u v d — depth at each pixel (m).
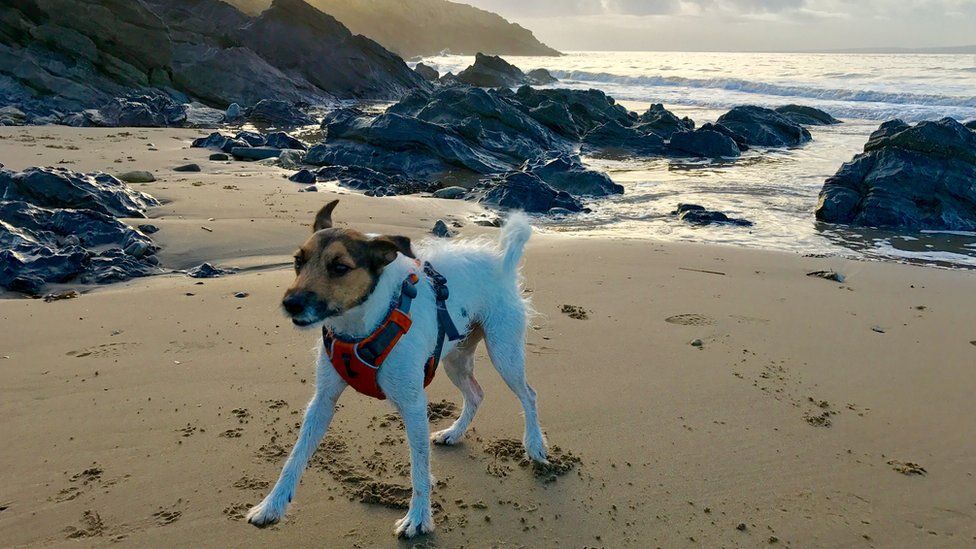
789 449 1.47
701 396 1.69
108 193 3.25
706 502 1.29
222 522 1.17
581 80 17.41
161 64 9.33
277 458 1.35
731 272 2.80
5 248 2.44
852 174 4.30
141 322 2.00
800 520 1.25
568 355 1.91
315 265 1.08
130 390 1.59
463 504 1.27
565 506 1.27
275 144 6.13
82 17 8.54
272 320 2.02
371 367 1.12
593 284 2.56
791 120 7.88
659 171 5.83
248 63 10.32
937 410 1.67
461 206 4.21
